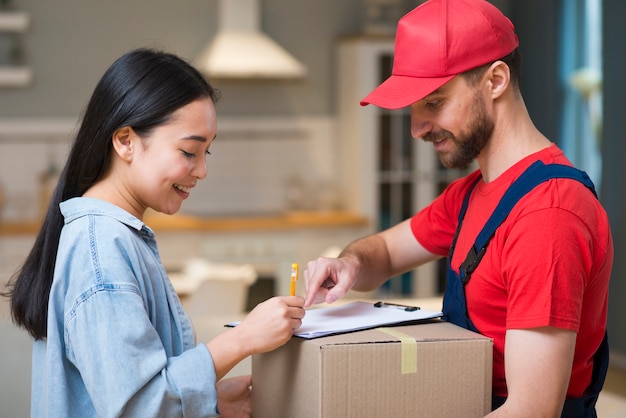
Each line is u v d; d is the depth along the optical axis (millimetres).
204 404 1391
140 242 1482
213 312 3832
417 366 1425
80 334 1365
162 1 6070
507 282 1472
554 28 5953
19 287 1539
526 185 1488
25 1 5852
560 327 1388
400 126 6125
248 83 6344
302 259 5805
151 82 1455
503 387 1551
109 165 1507
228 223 5637
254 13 6008
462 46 1508
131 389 1334
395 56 1612
